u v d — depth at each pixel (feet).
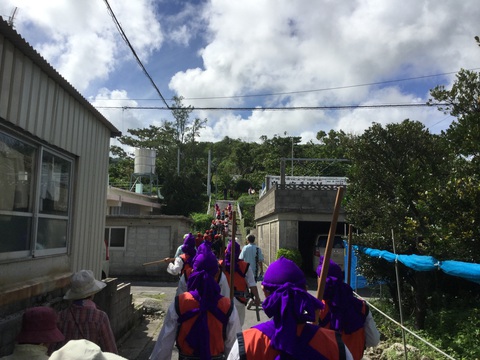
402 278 25.00
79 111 19.58
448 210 18.52
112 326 20.29
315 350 6.16
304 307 6.26
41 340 8.45
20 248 14.90
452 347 19.17
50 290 15.99
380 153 26.27
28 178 15.46
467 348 18.58
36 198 15.88
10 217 14.23
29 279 15.33
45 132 16.14
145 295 35.70
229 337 10.14
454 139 19.85
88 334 10.69
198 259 10.67
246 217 131.64
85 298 11.27
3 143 13.79
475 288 24.81
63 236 18.49
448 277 24.94
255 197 175.63
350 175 27.99
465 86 20.38
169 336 10.00
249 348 6.27
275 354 6.16
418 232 21.49
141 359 19.53
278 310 6.35
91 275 11.41
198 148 195.21
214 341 9.89
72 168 19.30
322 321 11.09
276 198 48.93
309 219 48.62
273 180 82.94
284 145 221.87
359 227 27.35
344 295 10.98
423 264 17.80
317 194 48.85
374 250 23.24
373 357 19.83
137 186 106.73
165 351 9.99
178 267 20.53
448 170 22.93
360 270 27.14
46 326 8.62
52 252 17.33
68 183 18.93
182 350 9.98
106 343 10.98
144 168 113.39
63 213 18.47
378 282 27.02
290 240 48.39
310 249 60.08
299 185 50.21
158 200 114.83
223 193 218.38
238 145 266.36
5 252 13.91
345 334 10.79
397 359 18.66
